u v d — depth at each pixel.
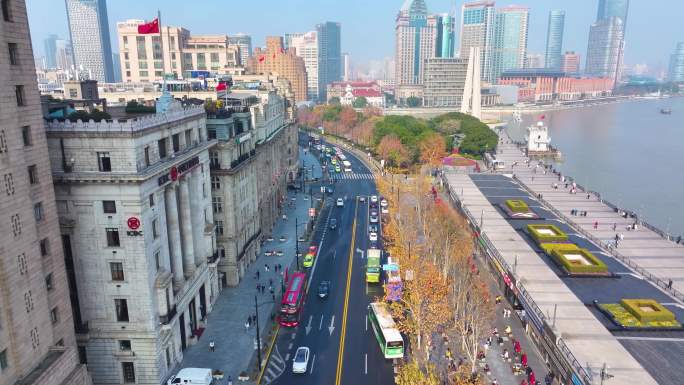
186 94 116.69
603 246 92.38
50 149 54.59
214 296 83.62
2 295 42.28
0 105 42.03
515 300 78.38
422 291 69.94
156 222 60.81
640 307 66.06
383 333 67.00
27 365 45.03
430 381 53.47
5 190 42.56
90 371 60.47
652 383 50.66
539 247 92.19
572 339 59.53
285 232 123.62
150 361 59.75
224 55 191.12
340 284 92.44
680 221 145.38
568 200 129.38
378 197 158.50
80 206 55.88
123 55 183.88
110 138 54.16
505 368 63.25
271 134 126.75
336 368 65.00
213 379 62.66
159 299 60.19
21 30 45.34
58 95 121.25
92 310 58.81
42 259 48.75
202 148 75.44
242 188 95.12
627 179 197.62
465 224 107.44
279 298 86.19
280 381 62.25
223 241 89.19
